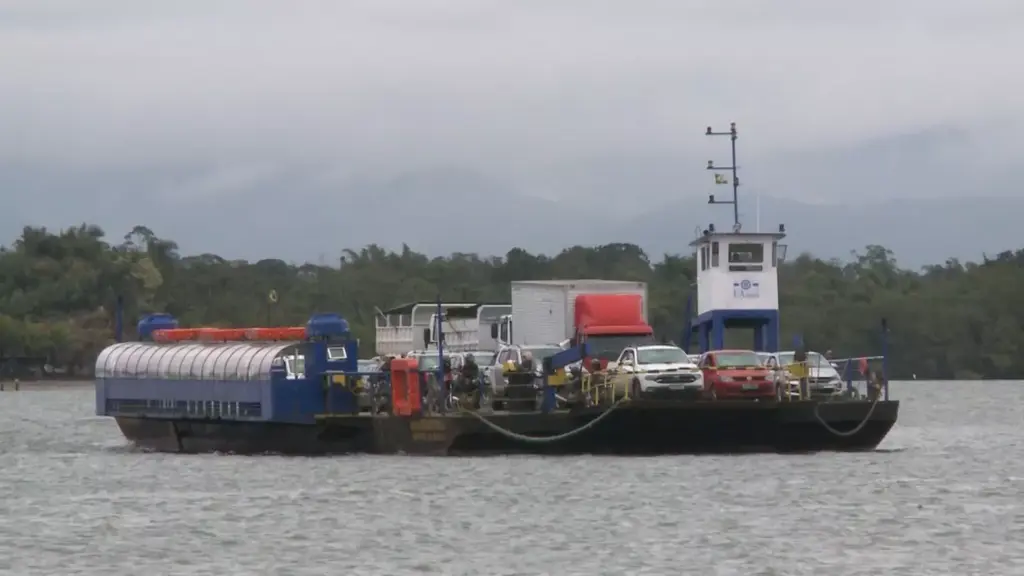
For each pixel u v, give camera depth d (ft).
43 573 391.45
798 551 409.49
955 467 607.78
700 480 552.41
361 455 652.48
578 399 629.10
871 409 638.94
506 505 494.18
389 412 645.51
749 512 476.13
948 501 500.74
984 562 393.09
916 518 464.24
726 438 632.79
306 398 651.66
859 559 398.01
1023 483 550.36
